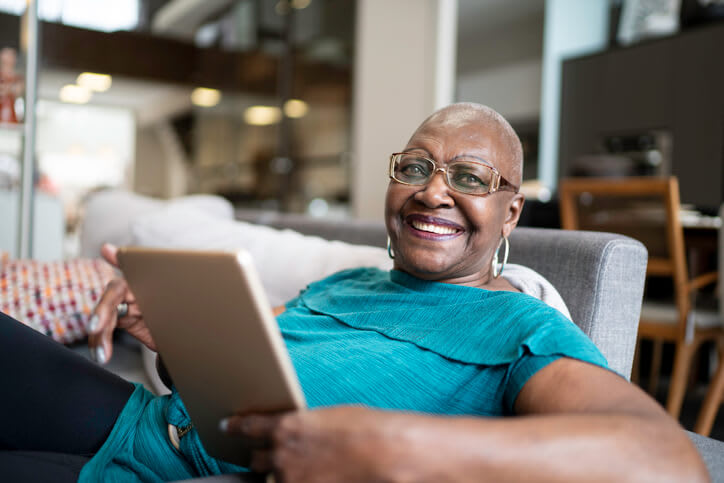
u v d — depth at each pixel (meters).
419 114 5.50
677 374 2.34
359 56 5.95
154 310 0.75
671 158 5.15
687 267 2.83
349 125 6.08
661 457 0.62
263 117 6.76
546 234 1.27
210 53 6.58
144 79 6.25
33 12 2.55
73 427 1.04
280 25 6.65
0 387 1.01
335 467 0.60
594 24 6.57
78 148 5.89
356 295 1.12
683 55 4.99
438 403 0.88
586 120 5.84
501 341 0.86
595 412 0.69
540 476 0.59
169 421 0.99
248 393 0.68
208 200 2.55
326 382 0.92
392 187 1.10
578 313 1.13
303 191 6.55
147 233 1.99
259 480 0.74
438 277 1.07
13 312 1.77
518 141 1.09
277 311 1.31
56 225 3.08
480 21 7.03
